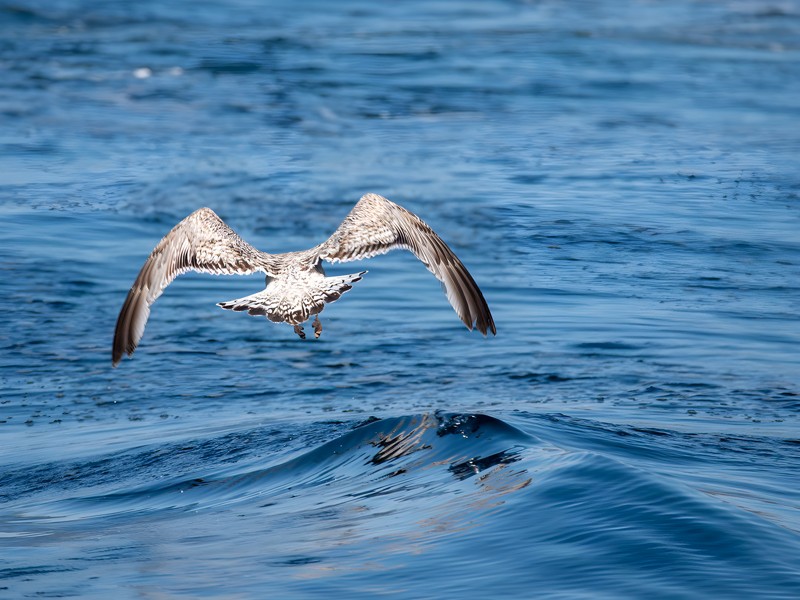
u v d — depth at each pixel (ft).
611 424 38.09
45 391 46.78
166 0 186.80
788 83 132.26
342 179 82.28
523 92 122.01
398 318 57.00
